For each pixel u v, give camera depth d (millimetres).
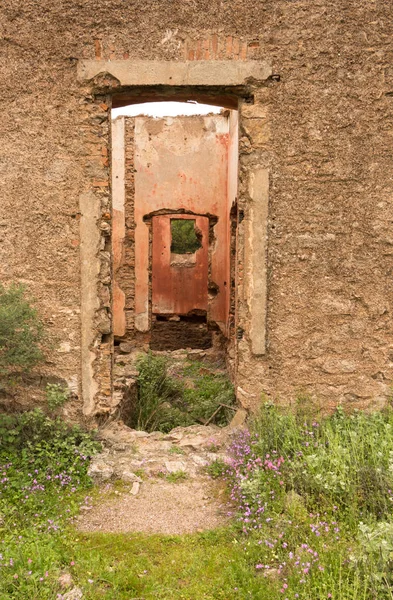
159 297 10969
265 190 4051
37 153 4016
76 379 4129
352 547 2551
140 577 2523
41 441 3891
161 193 9438
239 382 4281
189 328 11086
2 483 3350
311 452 3477
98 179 4047
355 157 4043
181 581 2529
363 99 4004
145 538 2887
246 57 3990
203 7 3963
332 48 3971
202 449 4051
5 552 2541
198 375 7723
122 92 4109
